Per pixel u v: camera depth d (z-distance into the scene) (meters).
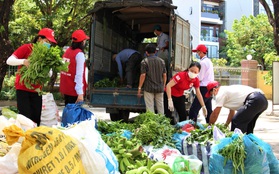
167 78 8.89
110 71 10.51
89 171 3.02
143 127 4.80
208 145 4.46
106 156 3.30
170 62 8.77
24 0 18.84
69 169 2.80
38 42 4.96
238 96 5.91
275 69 15.59
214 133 4.66
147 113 5.60
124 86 9.58
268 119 14.27
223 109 18.19
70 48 5.94
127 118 10.59
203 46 8.30
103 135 4.40
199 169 4.09
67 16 18.00
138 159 4.05
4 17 8.62
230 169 4.21
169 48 8.80
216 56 50.34
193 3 49.47
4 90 19.09
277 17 11.66
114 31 10.75
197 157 4.46
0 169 2.93
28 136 2.70
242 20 38.25
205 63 8.02
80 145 3.04
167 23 11.62
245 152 4.19
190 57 10.90
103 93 9.21
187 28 10.26
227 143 4.27
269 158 4.54
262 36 35.19
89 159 3.03
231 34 38.88
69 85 5.91
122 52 9.59
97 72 9.55
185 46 10.10
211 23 51.47
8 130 2.81
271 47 34.84
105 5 9.09
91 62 9.23
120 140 4.15
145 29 11.98
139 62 9.62
